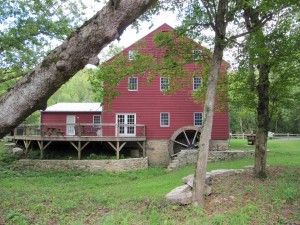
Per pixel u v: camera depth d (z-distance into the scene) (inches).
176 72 416.8
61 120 992.2
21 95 88.9
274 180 327.6
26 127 808.3
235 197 261.1
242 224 188.7
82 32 87.6
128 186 464.1
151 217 217.0
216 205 245.8
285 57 328.2
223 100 474.0
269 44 319.9
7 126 90.2
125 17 88.7
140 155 844.0
